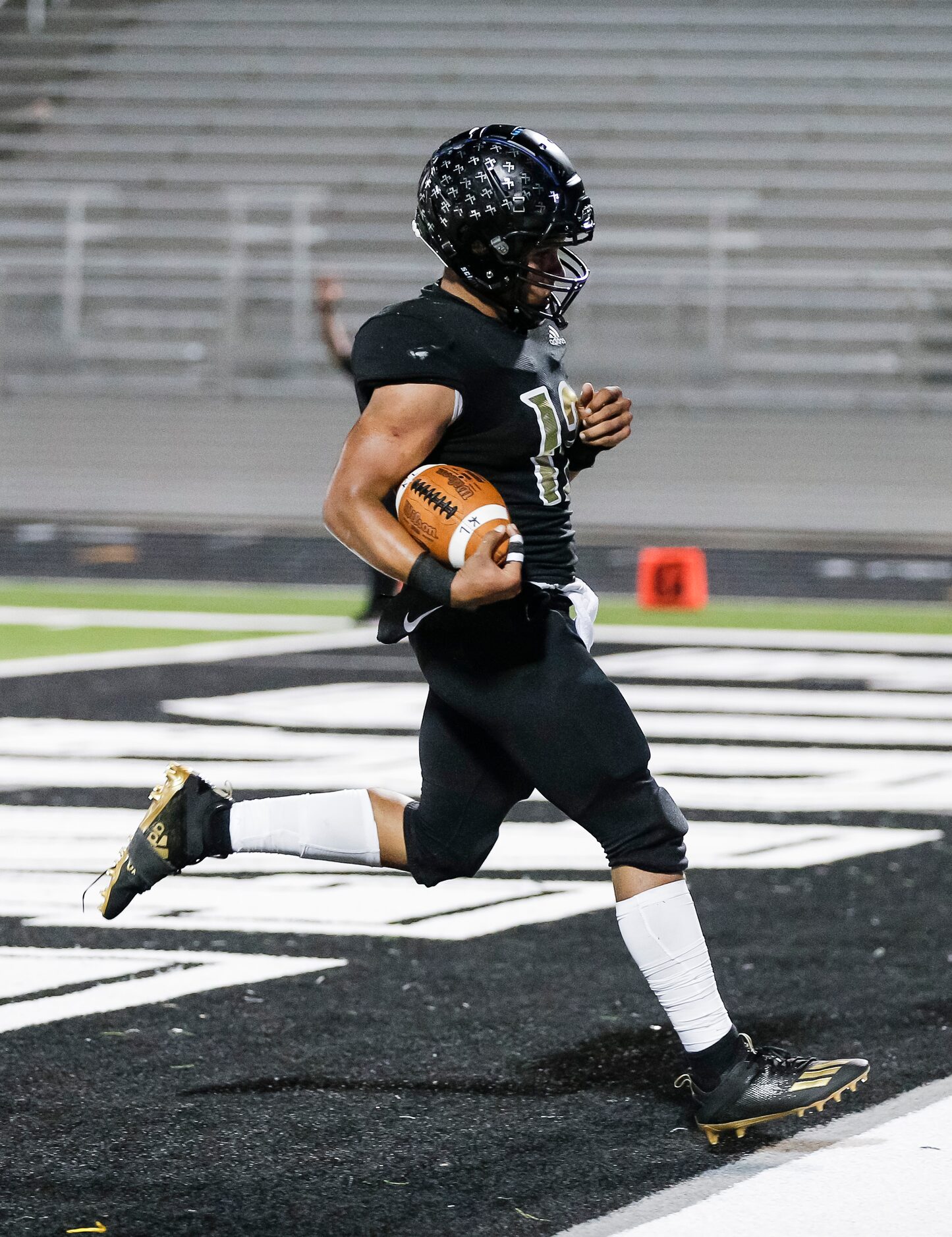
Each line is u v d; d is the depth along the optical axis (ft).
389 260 148.97
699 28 168.96
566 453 24.27
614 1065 26.84
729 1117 23.18
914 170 153.28
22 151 163.94
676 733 58.34
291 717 60.54
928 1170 22.39
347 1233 20.42
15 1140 23.47
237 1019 29.01
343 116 164.86
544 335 24.12
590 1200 21.40
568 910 36.76
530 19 171.73
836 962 32.78
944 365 134.31
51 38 174.50
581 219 23.30
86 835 43.19
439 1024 28.89
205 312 148.77
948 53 163.94
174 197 154.10
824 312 140.77
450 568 22.26
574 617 24.12
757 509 122.01
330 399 134.51
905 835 44.27
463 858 24.85
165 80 171.94
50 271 152.35
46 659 73.41
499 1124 24.25
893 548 115.85
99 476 130.41
